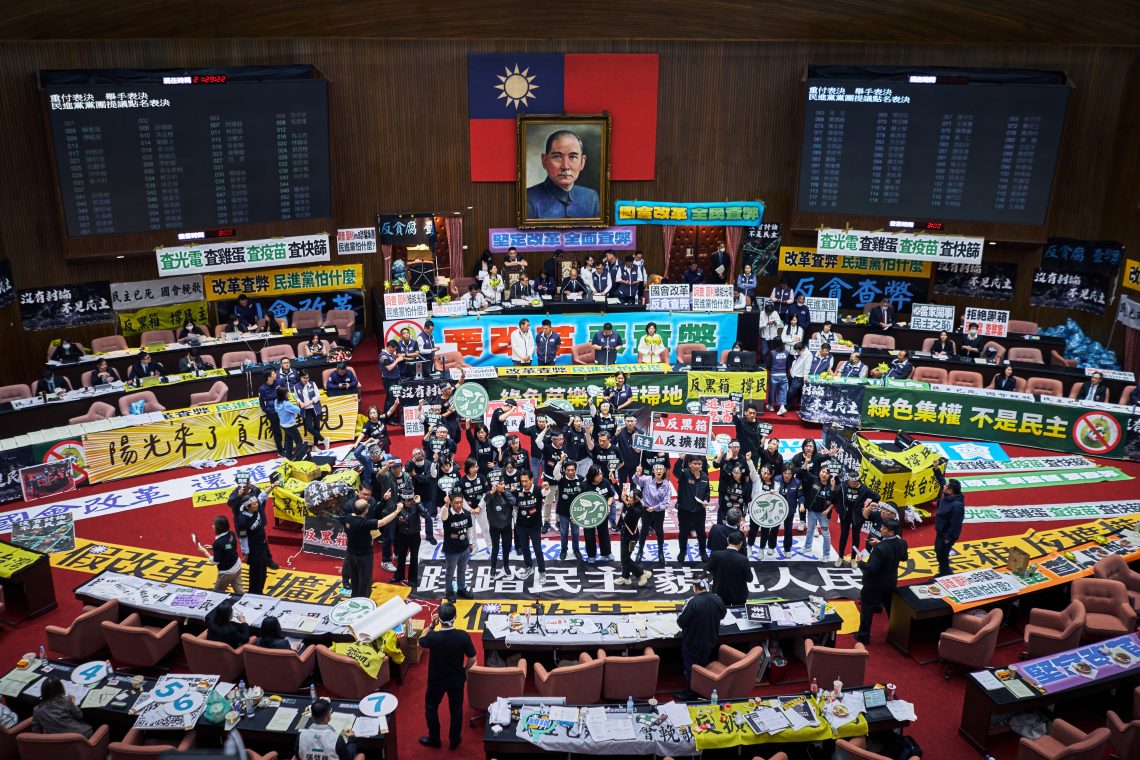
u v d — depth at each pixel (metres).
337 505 14.22
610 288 21.62
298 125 19.53
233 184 19.45
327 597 12.62
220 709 9.86
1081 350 21.00
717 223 22.42
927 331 21.30
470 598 13.06
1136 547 13.48
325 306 22.41
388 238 21.92
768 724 9.91
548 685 10.50
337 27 20.09
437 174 21.80
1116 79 20.14
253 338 20.23
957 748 10.62
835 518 15.61
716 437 17.31
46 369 18.44
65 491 16.31
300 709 10.10
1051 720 10.88
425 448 15.02
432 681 10.23
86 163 18.22
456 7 20.36
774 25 20.95
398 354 18.98
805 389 18.88
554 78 21.31
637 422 16.73
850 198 21.05
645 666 10.73
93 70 17.86
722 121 21.97
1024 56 20.58
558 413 16.64
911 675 11.83
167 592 12.23
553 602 12.91
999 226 20.47
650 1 20.56
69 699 9.93
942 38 20.78
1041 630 11.74
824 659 10.84
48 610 12.99
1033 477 16.94
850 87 20.12
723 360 21.30
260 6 19.39
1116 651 11.08
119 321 20.47
